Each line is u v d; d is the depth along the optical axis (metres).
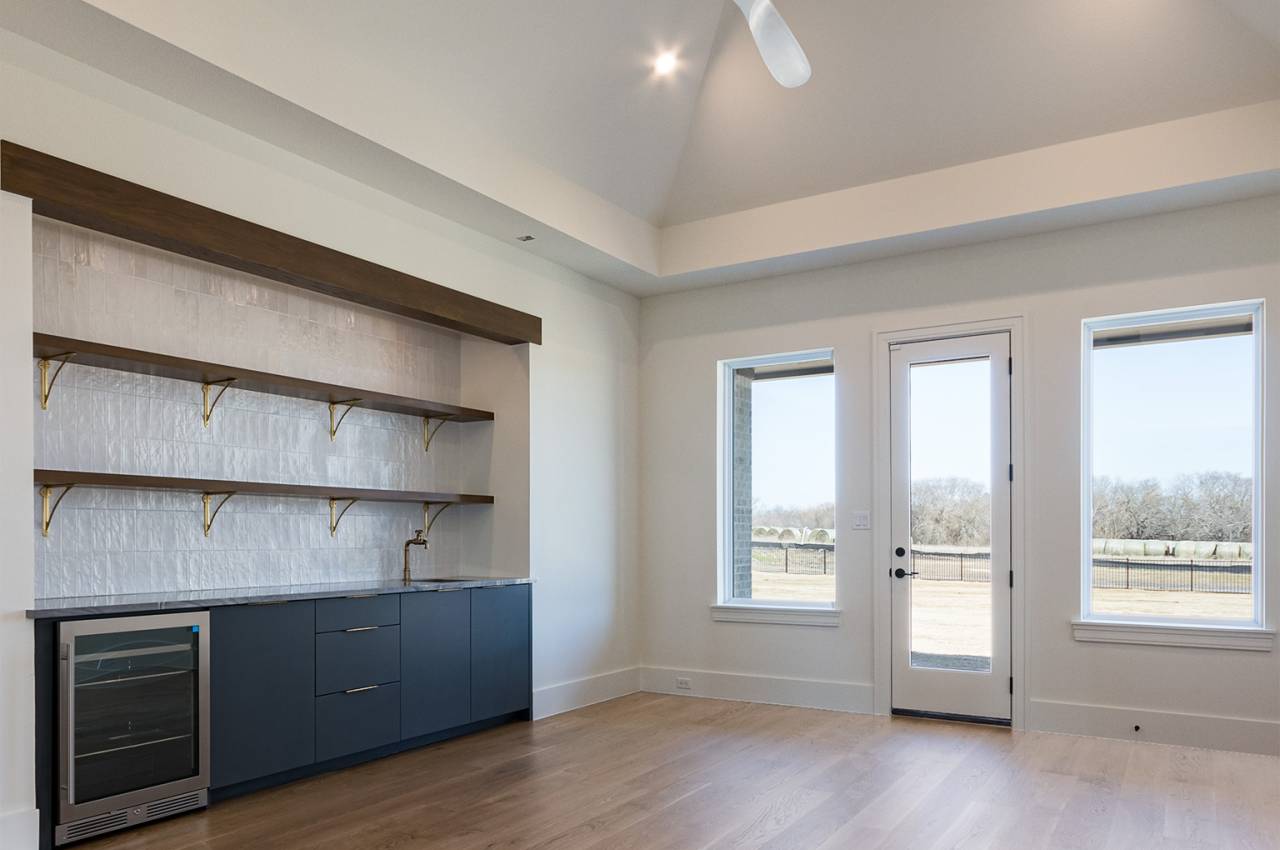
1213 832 3.26
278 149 3.88
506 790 3.76
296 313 4.34
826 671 5.48
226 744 3.50
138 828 3.24
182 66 3.21
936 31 4.29
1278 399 4.37
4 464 2.92
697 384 6.07
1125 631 4.64
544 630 5.27
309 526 4.41
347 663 4.00
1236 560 4.52
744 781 3.90
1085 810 3.50
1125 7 4.00
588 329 5.79
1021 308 5.01
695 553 5.99
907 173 4.98
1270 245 4.42
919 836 3.22
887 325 5.42
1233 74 4.10
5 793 2.87
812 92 4.74
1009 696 4.94
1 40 3.01
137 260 3.67
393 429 4.91
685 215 5.70
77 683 3.04
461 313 4.72
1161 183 4.34
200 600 3.42
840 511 5.51
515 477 5.20
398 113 3.93
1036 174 4.64
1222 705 4.42
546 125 4.61
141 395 3.70
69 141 3.16
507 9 3.92
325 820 3.37
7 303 2.94
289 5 3.42
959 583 5.12
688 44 4.61
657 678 6.06
